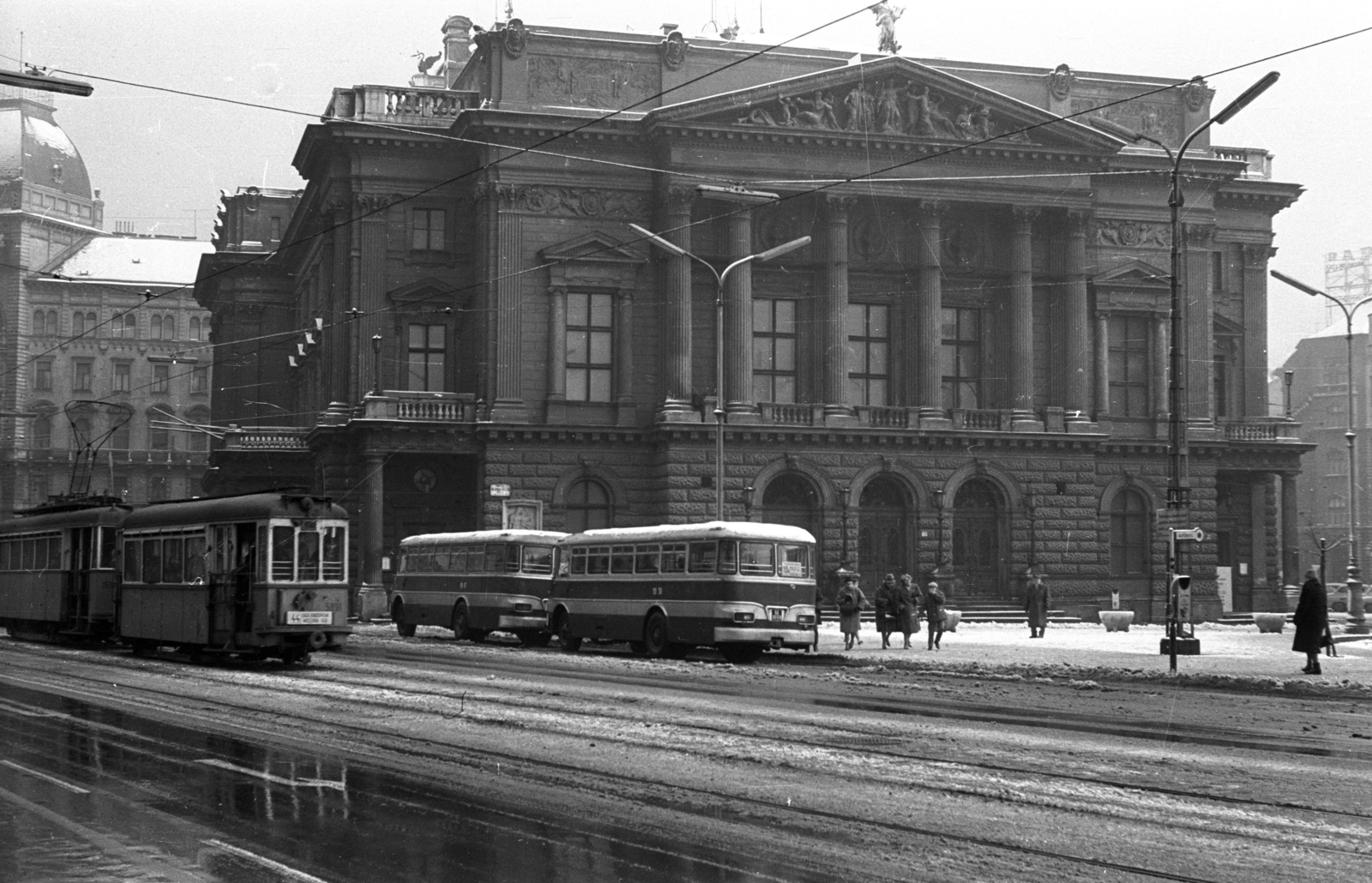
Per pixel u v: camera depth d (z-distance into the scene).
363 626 59.69
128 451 139.75
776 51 65.62
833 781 15.35
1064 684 29.72
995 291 66.94
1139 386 69.88
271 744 18.64
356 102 65.25
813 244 65.06
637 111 64.19
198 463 141.25
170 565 36.69
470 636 47.75
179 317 141.88
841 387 64.00
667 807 13.84
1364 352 138.12
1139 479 68.94
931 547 64.44
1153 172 66.00
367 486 61.81
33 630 46.09
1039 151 65.19
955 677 31.86
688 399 62.66
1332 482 139.75
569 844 12.11
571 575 43.31
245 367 87.25
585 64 63.84
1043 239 67.62
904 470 64.31
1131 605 68.88
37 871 11.12
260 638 33.16
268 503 33.62
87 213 145.62
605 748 18.00
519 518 62.06
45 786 15.17
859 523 64.31
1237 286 73.81
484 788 14.96
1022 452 65.81
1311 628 31.50
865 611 63.66
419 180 65.06
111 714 22.56
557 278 62.84
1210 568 69.69
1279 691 28.62
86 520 42.75
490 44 63.12
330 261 68.50
